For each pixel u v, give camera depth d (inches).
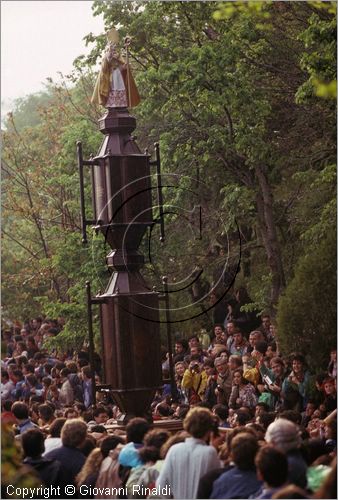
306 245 1209.4
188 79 1169.4
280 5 1227.9
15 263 1850.4
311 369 1034.1
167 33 1264.8
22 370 1284.4
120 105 816.3
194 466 590.2
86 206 1378.0
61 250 1365.7
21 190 1756.9
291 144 1250.0
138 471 613.9
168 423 805.9
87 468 626.8
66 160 1405.0
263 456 519.5
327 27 964.0
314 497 518.6
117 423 814.5
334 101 1190.3
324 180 1114.1
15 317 1870.1
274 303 1234.0
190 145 1229.7
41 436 633.0
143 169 812.0
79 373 1151.0
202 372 1029.2
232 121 1220.5
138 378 802.8
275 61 1250.6
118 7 1274.6
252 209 1284.4
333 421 746.8
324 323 1030.4
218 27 1216.2
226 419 829.2
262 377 950.4
